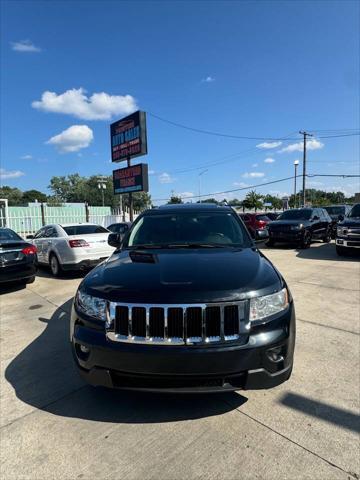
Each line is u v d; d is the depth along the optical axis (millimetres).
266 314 2502
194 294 2400
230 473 2133
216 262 2982
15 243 7168
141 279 2635
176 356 2314
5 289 7590
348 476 2080
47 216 20906
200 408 2805
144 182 17797
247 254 3340
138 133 17953
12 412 2838
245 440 2420
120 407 2861
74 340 2664
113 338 2457
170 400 2930
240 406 2816
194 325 2375
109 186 77688
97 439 2484
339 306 5441
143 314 2412
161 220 4293
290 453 2281
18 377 3432
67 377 3412
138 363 2365
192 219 4270
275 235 14008
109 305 2510
